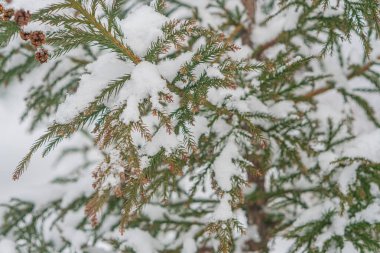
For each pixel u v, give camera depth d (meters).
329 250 3.12
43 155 2.17
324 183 3.52
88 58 3.85
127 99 2.04
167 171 2.86
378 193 3.31
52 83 3.96
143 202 2.39
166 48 2.12
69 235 4.29
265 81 2.93
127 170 2.20
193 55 2.22
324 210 3.28
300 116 3.30
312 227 3.25
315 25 3.43
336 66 4.12
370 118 4.09
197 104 2.27
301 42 3.94
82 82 2.18
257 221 4.22
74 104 2.11
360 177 3.19
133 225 4.02
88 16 1.99
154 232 4.21
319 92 4.07
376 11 2.28
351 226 3.09
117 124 1.99
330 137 3.55
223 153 2.80
